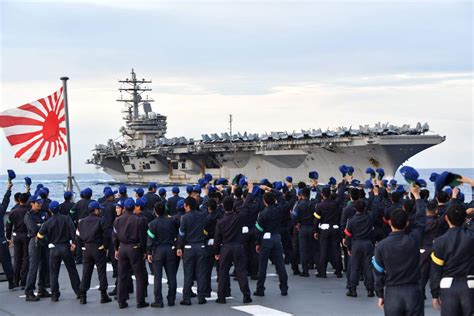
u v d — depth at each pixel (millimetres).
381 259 6961
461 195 11828
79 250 16469
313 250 14508
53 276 11695
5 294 12539
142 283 10992
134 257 10875
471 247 6684
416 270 6879
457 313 6805
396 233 6961
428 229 10477
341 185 14383
